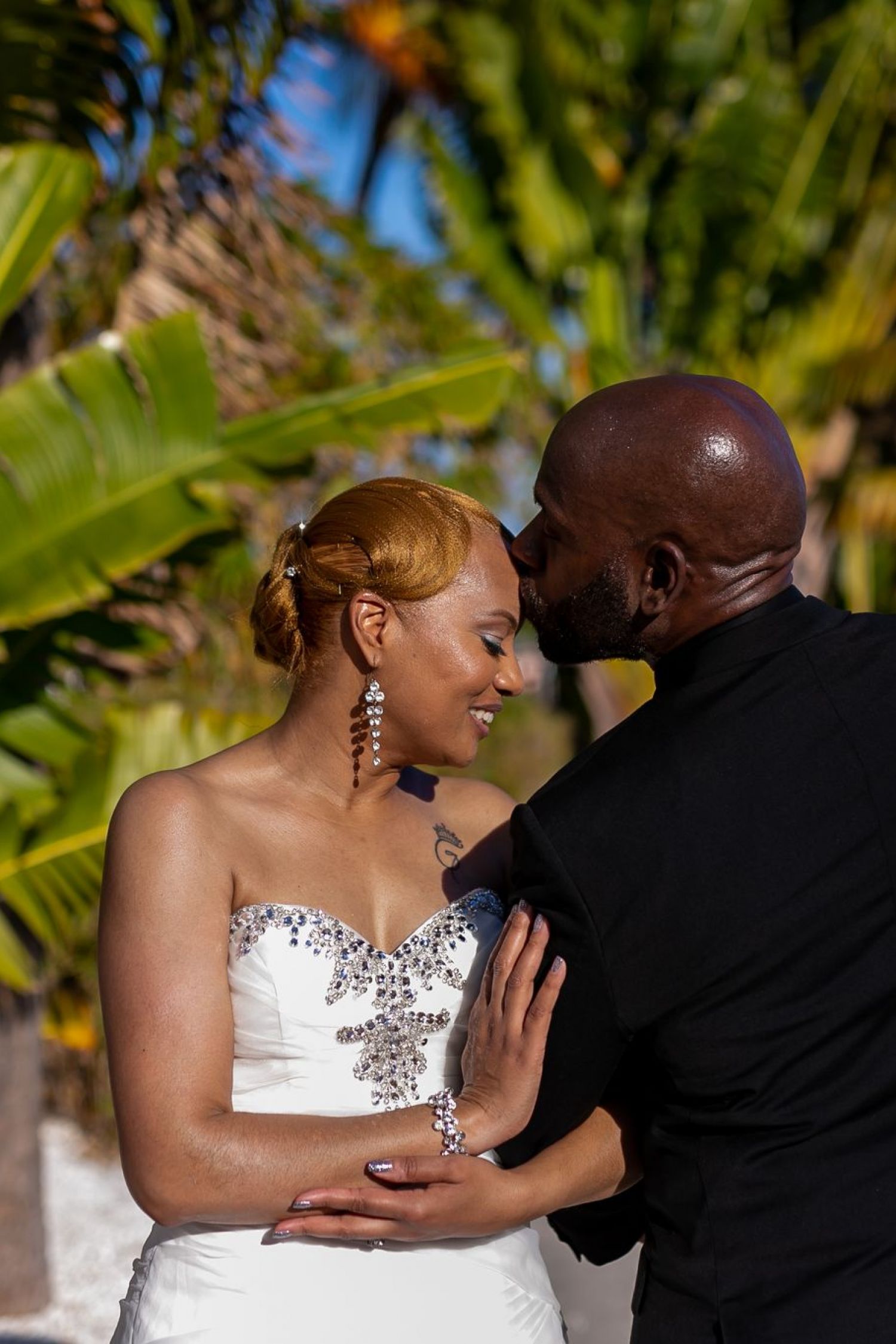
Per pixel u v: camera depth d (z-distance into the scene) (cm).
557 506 172
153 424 393
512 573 182
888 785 162
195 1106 159
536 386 859
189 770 180
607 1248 192
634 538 167
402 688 179
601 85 900
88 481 389
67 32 391
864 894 160
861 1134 159
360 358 678
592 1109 175
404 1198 161
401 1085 174
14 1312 518
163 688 665
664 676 172
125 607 464
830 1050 159
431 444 689
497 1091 169
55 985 675
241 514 528
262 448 397
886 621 174
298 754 185
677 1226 167
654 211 919
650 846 161
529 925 170
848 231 893
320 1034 172
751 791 162
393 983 177
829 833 160
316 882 178
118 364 393
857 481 839
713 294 893
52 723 430
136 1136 159
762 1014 160
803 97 922
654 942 161
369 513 180
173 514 392
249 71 437
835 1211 157
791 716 164
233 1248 165
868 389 834
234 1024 172
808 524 858
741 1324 158
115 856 170
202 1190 157
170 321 396
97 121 423
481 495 747
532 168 888
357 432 404
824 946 159
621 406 170
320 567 180
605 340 898
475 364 421
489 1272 175
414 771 205
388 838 188
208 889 169
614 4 879
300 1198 160
